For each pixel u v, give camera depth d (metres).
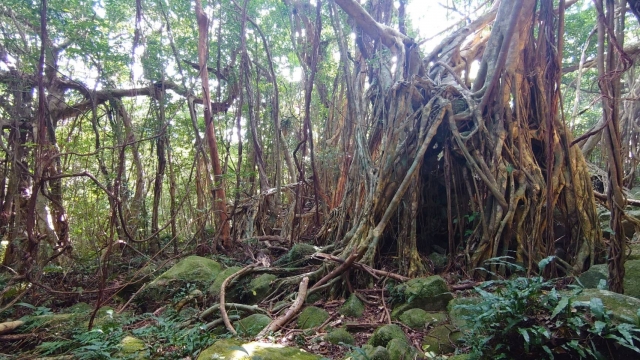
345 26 9.05
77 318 5.39
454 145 6.42
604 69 3.84
